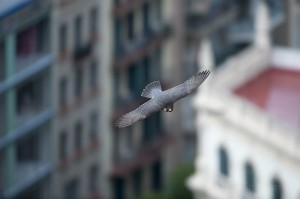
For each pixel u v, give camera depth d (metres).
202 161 128.50
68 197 142.62
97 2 142.38
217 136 126.69
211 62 127.62
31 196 138.38
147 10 148.62
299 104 126.12
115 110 145.12
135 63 147.00
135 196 146.88
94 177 145.50
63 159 140.75
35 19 134.38
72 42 139.62
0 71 132.62
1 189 134.62
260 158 123.19
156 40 149.12
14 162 135.25
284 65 130.00
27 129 135.75
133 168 147.50
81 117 142.38
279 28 156.25
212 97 126.12
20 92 135.62
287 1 155.75
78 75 141.12
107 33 143.75
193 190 130.62
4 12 131.38
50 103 138.00
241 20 155.75
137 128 148.00
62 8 137.25
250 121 123.31
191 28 152.25
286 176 121.75
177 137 151.12
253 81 128.75
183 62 152.00
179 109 150.38
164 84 150.00
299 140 120.69
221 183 126.75
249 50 147.25
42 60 136.12
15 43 133.25
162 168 150.88
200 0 153.00
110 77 144.75
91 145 144.00
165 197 140.00
